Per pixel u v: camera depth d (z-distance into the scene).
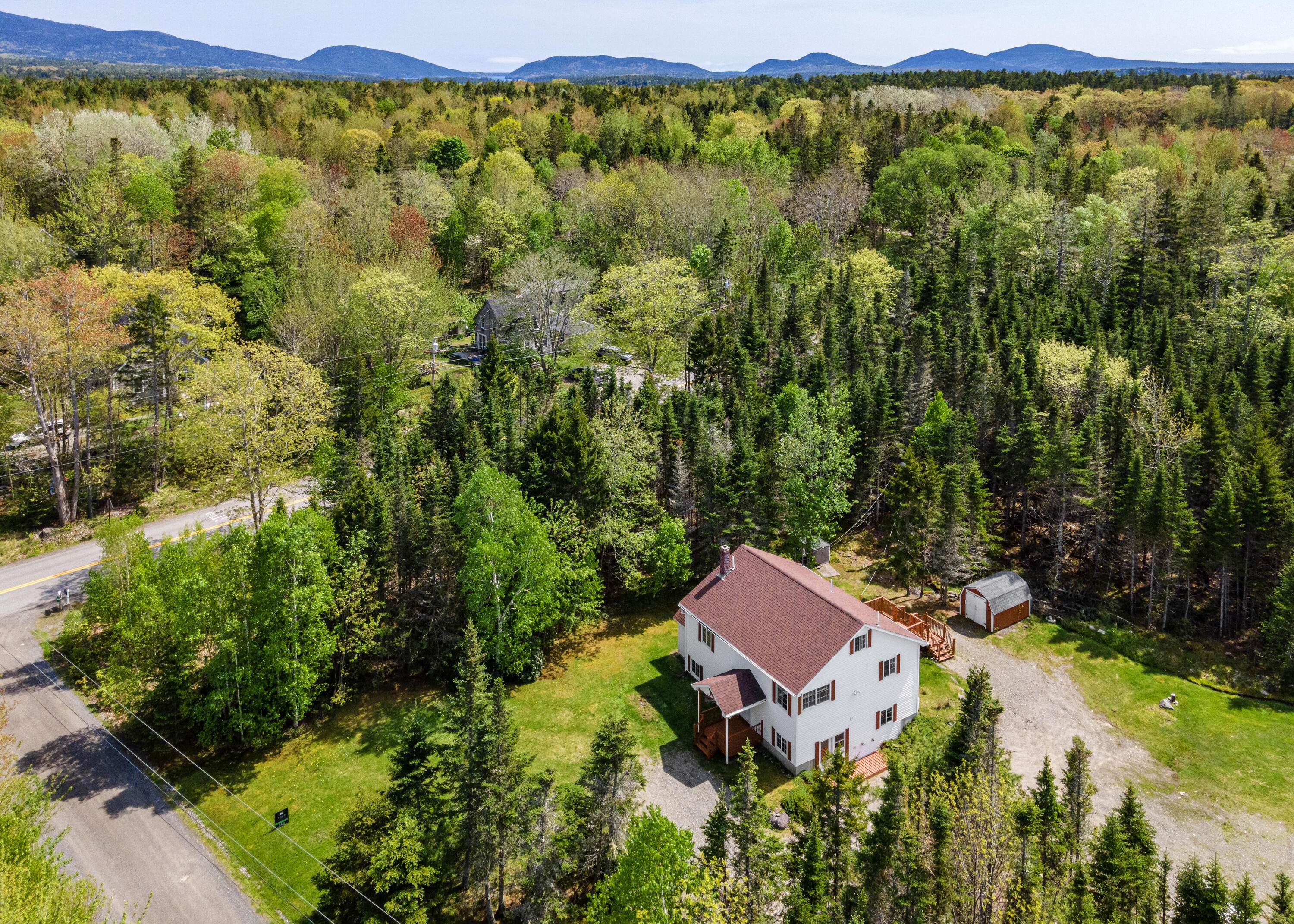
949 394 74.31
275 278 92.50
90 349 63.16
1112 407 62.69
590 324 92.00
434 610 48.75
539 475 53.84
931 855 28.52
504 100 183.75
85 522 65.25
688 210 111.25
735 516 55.97
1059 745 43.47
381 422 65.62
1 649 49.66
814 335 90.00
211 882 34.34
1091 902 27.00
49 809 32.88
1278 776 41.09
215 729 42.25
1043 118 179.00
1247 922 27.44
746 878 27.55
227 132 127.31
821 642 40.09
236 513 61.22
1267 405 63.91
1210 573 57.88
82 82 154.25
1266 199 104.56
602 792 31.78
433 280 93.38
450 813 30.61
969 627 54.12
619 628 54.12
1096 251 99.12
